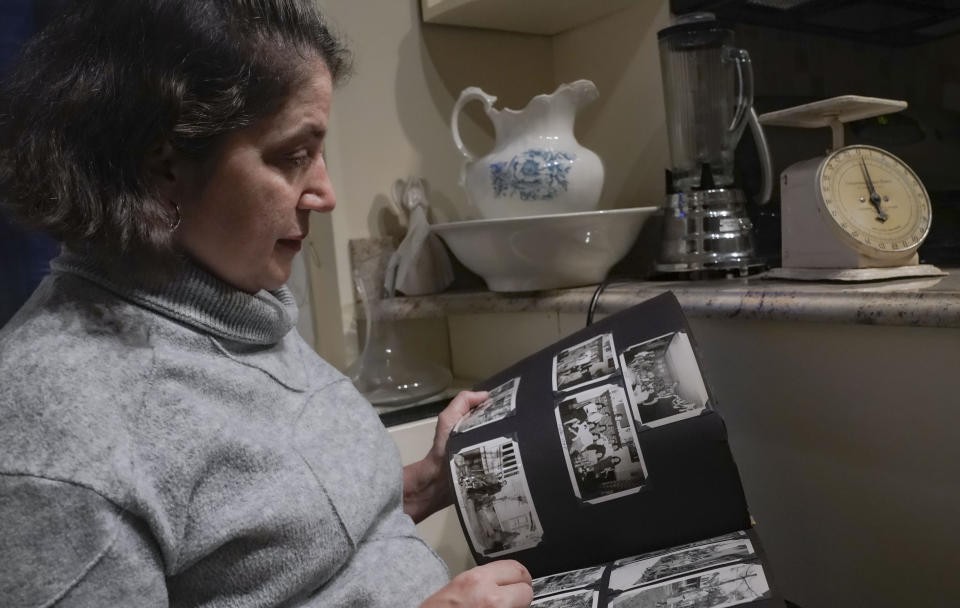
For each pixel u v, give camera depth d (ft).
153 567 1.79
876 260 3.02
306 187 2.16
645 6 4.66
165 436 1.88
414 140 4.95
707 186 3.89
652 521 2.46
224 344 2.19
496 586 2.18
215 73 1.85
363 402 2.69
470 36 5.14
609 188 5.12
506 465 2.59
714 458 2.38
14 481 1.63
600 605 2.15
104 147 1.85
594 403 2.53
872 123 3.78
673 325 2.58
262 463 2.04
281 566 2.04
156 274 2.00
